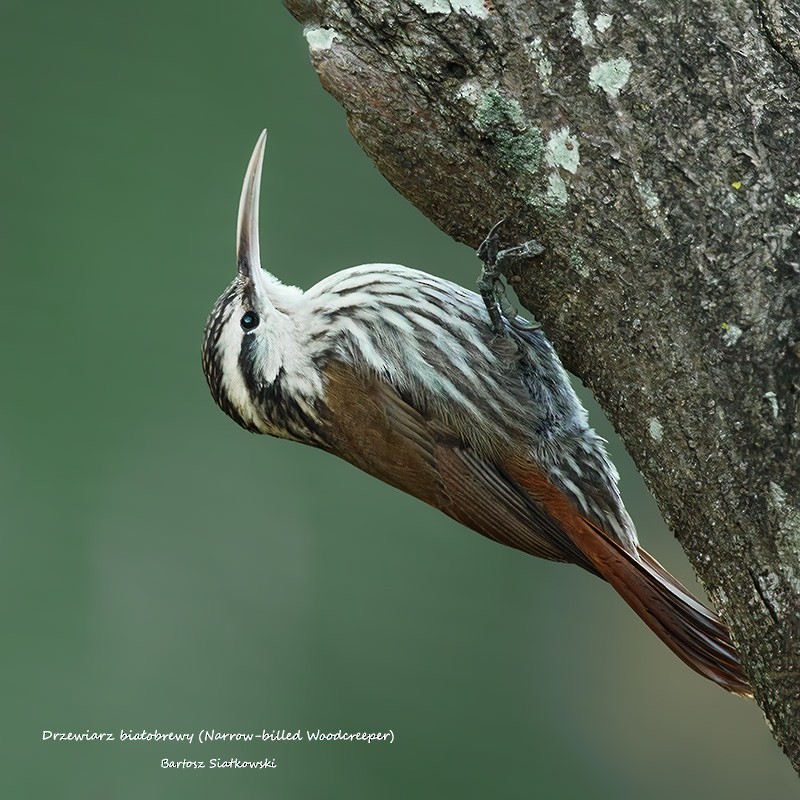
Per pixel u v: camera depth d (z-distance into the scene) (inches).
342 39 272.1
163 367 534.6
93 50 551.5
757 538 243.9
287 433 370.6
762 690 248.5
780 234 242.4
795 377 240.7
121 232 540.1
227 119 549.3
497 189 269.1
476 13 259.3
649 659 538.9
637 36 250.7
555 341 273.1
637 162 251.1
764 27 246.5
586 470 347.9
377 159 279.7
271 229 535.5
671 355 250.5
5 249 533.0
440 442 349.7
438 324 352.2
